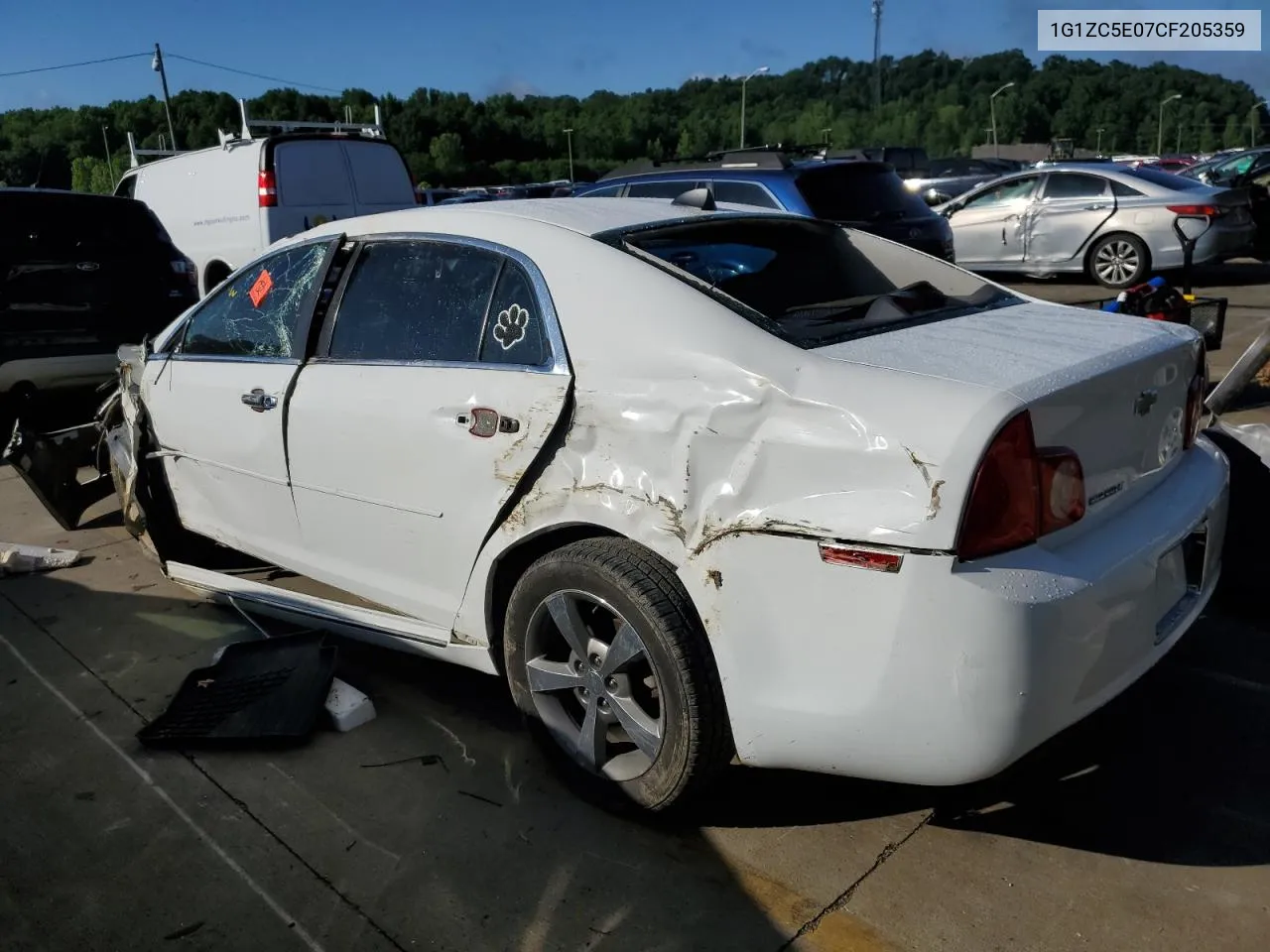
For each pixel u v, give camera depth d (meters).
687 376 2.51
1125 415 2.51
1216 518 2.82
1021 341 2.63
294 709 3.30
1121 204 12.22
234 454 3.81
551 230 2.99
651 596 2.51
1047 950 2.30
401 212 3.49
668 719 2.56
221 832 2.80
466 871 2.62
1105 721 3.21
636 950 2.34
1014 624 2.13
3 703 3.56
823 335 2.60
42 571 4.82
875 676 2.23
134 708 3.50
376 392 3.20
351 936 2.41
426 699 3.53
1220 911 2.40
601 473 2.62
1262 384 7.08
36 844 2.78
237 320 3.91
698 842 2.71
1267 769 2.95
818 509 2.27
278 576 4.41
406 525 3.18
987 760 2.21
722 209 3.49
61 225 6.91
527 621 2.85
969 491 2.14
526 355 2.86
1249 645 3.67
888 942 2.33
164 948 2.39
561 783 2.97
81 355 6.89
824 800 2.87
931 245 8.62
